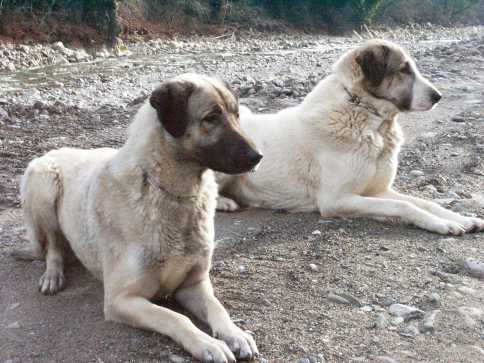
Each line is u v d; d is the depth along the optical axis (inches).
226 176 113.3
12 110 173.5
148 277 81.4
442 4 839.7
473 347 77.0
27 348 78.6
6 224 107.6
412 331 79.4
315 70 300.7
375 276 89.2
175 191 81.6
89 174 88.7
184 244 82.2
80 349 78.0
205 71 300.0
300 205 110.7
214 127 81.7
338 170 106.3
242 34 533.3
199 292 83.5
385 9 732.7
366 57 105.7
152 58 369.7
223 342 76.2
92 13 395.5
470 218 101.5
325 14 641.6
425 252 94.9
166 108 80.3
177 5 498.3
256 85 205.5
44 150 141.7
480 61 282.2
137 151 82.2
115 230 82.4
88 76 274.4
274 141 111.8
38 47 343.6
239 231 103.3
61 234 94.0
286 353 76.7
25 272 92.8
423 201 106.5
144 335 79.2
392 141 108.2
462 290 86.0
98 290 88.5
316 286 87.7
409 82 105.8
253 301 85.4
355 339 78.4
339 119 106.4
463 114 163.6
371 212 104.3
